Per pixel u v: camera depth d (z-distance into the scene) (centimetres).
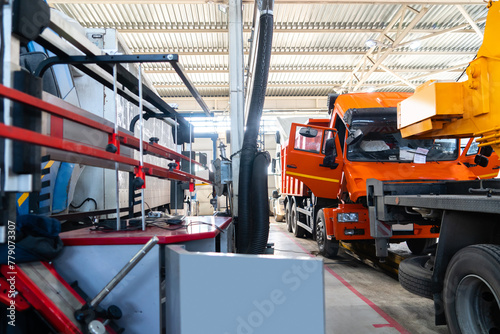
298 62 1323
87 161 179
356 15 995
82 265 174
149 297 171
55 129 138
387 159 507
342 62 1325
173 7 931
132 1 791
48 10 137
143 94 254
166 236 177
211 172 500
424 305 359
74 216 296
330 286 433
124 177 415
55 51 171
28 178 122
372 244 511
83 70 202
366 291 411
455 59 1317
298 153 515
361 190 450
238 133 437
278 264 118
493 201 204
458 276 235
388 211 355
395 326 304
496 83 255
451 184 347
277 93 1683
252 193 335
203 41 1146
